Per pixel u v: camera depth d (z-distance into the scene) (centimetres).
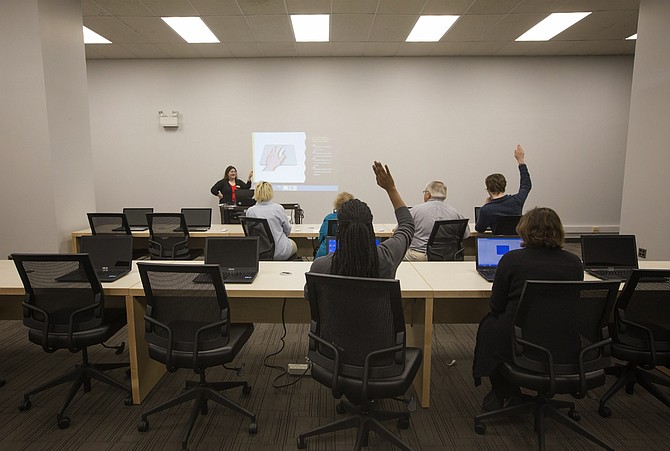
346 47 624
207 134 696
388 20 508
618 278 237
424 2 454
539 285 167
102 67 682
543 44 613
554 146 699
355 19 505
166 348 192
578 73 683
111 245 254
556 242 183
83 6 461
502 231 374
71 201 433
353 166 703
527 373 181
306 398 238
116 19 502
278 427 211
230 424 213
